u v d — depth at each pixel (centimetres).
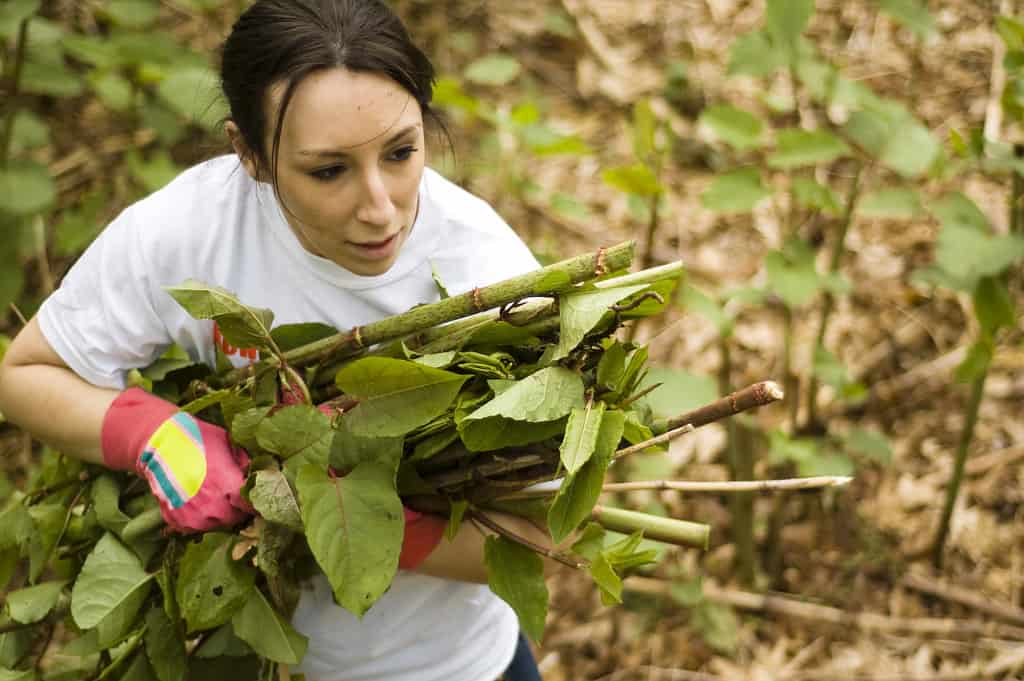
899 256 354
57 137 380
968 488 308
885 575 296
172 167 321
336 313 164
